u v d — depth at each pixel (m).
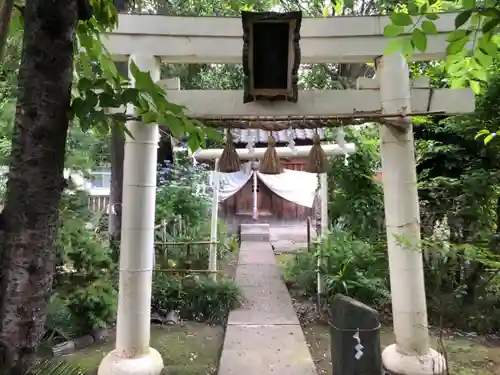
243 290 5.23
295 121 3.01
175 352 3.62
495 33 1.79
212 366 3.33
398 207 3.08
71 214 4.06
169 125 1.42
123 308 3.02
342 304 2.35
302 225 11.37
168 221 6.07
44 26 1.15
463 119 3.94
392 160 3.10
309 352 3.41
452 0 1.90
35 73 1.14
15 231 1.10
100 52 1.63
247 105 3.07
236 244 8.42
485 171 4.03
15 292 1.09
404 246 2.97
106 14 1.58
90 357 3.46
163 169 6.78
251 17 2.54
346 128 4.92
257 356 3.31
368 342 2.27
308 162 3.06
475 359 3.34
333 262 4.79
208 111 3.06
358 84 3.22
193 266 5.68
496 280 3.88
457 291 3.93
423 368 2.91
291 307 4.61
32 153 1.12
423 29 1.65
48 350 1.79
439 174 4.45
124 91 1.28
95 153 5.18
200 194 6.91
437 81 4.36
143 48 3.10
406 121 3.03
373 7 5.72
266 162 3.07
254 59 2.69
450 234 4.15
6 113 3.47
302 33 3.15
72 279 3.90
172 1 5.74
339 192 5.15
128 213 3.05
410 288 3.03
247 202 11.16
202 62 3.26
